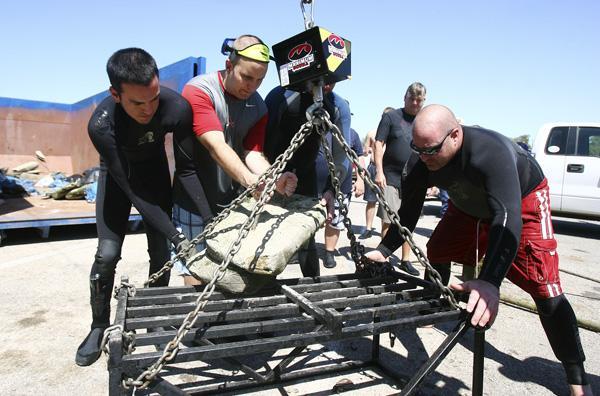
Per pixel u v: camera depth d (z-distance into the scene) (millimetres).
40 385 2279
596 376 2578
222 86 2539
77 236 6031
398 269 4668
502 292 4051
